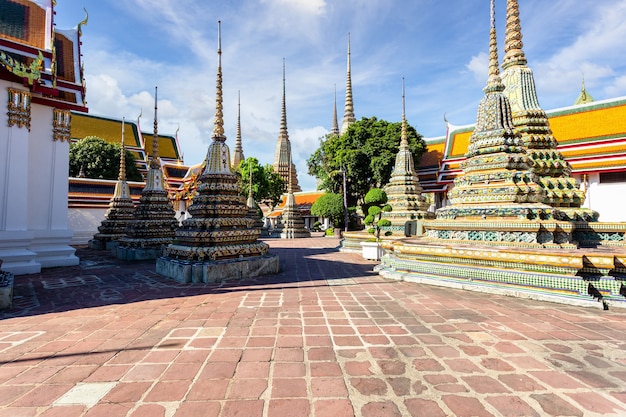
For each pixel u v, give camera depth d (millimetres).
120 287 8352
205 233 9523
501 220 8992
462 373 3682
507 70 12703
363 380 3527
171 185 34375
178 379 3545
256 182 41750
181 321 5539
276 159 66438
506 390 3330
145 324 5391
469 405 3066
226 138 10844
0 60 9805
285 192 53219
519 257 7434
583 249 8711
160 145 45125
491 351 4277
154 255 14297
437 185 31984
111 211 19281
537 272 7234
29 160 11867
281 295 7418
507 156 9648
